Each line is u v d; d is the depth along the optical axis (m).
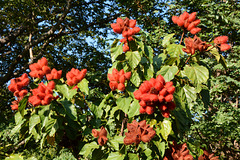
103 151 2.13
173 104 1.84
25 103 2.17
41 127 2.05
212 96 6.12
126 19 2.20
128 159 2.02
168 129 1.92
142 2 6.82
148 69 2.30
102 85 7.54
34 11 8.55
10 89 2.23
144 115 2.22
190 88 2.26
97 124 2.57
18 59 8.65
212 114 6.30
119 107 2.22
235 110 5.65
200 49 2.01
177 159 1.94
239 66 5.30
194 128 6.01
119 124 2.71
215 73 6.80
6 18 9.29
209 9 6.25
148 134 1.73
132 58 2.17
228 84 5.73
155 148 2.03
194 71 2.14
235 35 6.50
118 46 2.35
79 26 10.39
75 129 2.44
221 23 6.20
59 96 2.39
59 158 3.35
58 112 2.28
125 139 1.78
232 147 6.26
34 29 9.95
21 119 2.38
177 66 2.29
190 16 2.11
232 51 6.41
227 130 5.51
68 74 2.43
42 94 2.01
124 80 2.07
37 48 10.63
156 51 5.95
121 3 7.52
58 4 9.50
